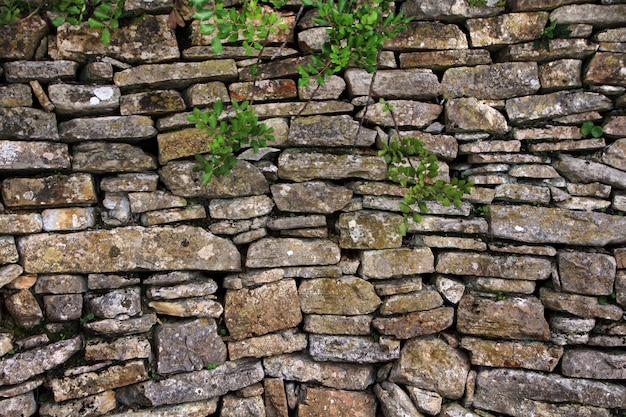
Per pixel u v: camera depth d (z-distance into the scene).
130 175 3.01
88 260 2.96
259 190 3.11
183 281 3.09
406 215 2.72
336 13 2.56
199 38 2.98
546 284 3.23
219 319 3.16
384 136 3.13
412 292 3.21
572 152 3.20
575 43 3.06
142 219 3.05
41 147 2.86
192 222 3.11
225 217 3.11
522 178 3.21
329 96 3.09
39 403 2.94
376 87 3.08
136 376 3.00
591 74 3.07
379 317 3.20
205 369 3.10
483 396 3.19
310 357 3.25
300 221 3.13
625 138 3.13
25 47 2.80
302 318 3.22
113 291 3.00
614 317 3.14
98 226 3.01
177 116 2.99
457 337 3.23
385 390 3.22
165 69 2.94
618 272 3.16
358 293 3.18
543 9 3.07
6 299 2.91
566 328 3.15
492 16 3.10
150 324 3.04
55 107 2.86
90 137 2.92
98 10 2.51
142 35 2.91
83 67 2.93
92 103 2.88
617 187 3.18
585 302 3.14
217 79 3.02
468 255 3.19
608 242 3.16
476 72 3.12
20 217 2.87
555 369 3.21
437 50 3.10
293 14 3.03
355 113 3.14
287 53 3.03
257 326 3.16
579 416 3.14
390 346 3.19
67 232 2.95
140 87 2.96
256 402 3.19
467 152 3.16
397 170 2.79
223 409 3.16
